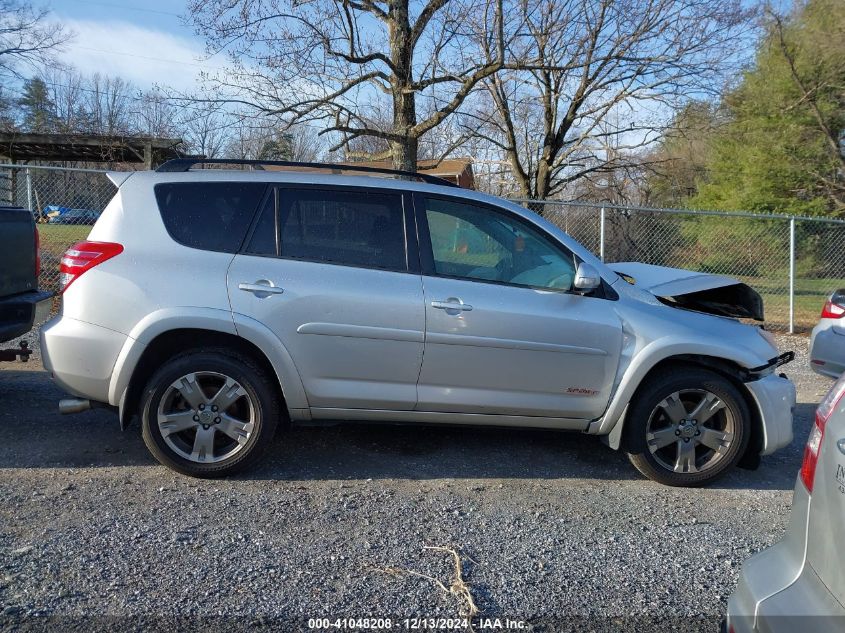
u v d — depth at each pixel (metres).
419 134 11.03
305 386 4.21
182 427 4.16
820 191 22.50
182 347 4.27
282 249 4.23
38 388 6.02
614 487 4.45
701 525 3.93
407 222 4.35
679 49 12.27
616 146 16.66
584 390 4.38
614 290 4.43
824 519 2.08
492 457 4.88
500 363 4.29
